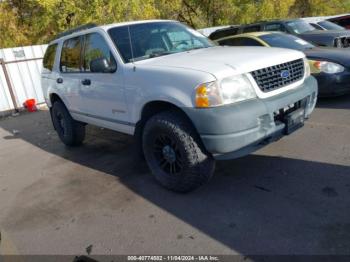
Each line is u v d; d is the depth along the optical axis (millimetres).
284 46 7016
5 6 15414
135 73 3814
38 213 3844
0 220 3807
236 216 3215
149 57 4156
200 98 3139
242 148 3252
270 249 2732
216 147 3184
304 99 3711
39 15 15305
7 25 15461
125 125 4281
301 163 4066
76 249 3109
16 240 3371
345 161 3965
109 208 3717
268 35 7582
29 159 5777
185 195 3729
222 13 21531
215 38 11062
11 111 10336
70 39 5270
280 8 21156
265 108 3246
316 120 5504
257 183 3748
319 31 9141
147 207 3613
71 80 5098
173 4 19422
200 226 3156
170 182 3734
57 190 4355
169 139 3631
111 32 4367
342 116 5523
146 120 3953
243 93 3230
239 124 3104
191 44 4660
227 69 3213
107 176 4535
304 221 2998
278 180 3748
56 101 5953
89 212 3699
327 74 5965
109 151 5527
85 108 5008
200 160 3424
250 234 2938
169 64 3637
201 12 21875
